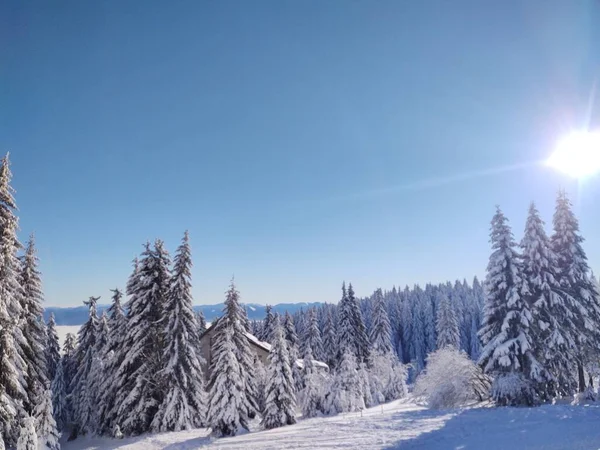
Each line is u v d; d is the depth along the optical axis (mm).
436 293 111562
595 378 33750
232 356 30328
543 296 27609
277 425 30625
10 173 21844
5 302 20578
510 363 26000
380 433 19984
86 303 41938
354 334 61000
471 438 17266
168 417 30062
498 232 28719
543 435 16688
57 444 23141
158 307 33812
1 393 20312
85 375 38969
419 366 84812
